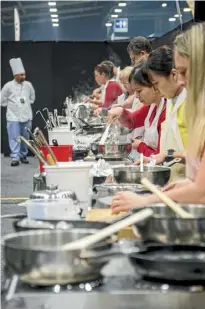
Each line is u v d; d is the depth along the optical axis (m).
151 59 3.07
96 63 12.12
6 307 1.16
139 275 1.18
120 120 4.06
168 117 3.15
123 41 12.02
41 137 2.90
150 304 1.20
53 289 1.11
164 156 2.87
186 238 1.34
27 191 6.85
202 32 2.05
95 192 2.20
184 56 2.08
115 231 1.23
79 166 2.03
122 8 12.39
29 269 1.11
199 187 1.76
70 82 12.13
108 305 1.19
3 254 1.23
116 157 3.36
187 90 2.11
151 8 12.21
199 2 5.86
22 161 10.36
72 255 1.11
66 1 12.55
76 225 1.46
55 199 1.71
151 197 1.72
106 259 1.15
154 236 1.35
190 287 1.14
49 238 1.25
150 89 3.57
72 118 5.90
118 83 6.99
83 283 1.13
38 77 12.06
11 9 12.90
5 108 11.98
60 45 12.06
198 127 2.09
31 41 11.99
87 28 12.62
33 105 12.09
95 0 12.56
